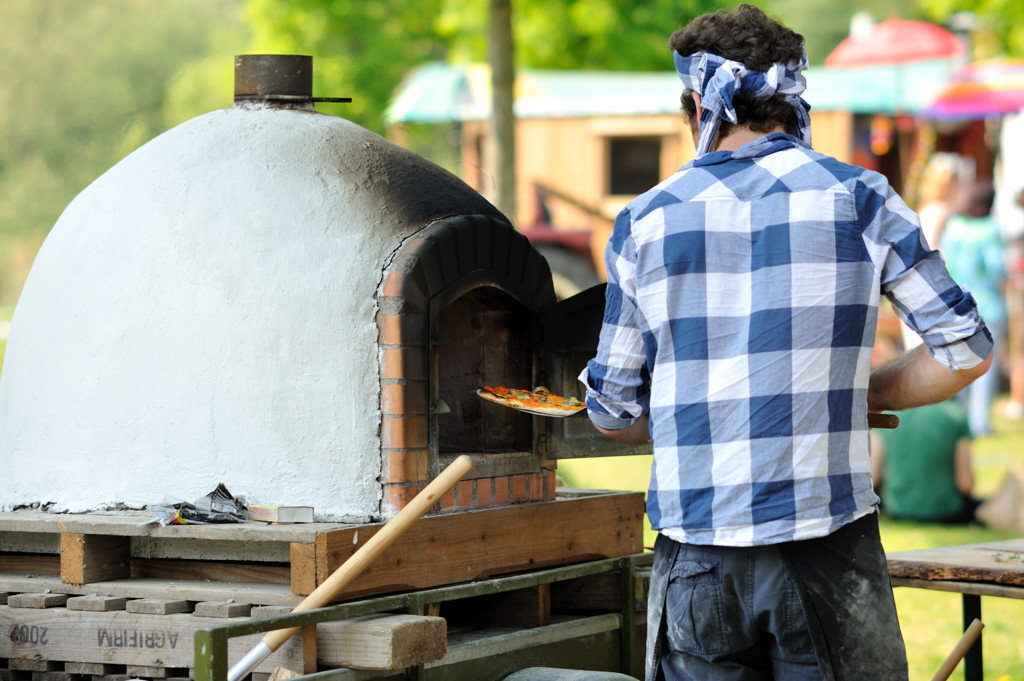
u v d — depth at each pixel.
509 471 4.66
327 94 6.93
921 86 18.52
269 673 3.71
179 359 4.33
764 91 3.23
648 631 3.29
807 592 3.02
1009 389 17.70
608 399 3.35
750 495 3.02
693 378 3.11
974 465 12.01
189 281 4.36
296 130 4.69
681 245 3.12
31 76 25.64
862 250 3.07
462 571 4.26
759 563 3.04
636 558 4.92
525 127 16.48
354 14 20.81
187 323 4.33
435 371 4.37
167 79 27.08
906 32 18.34
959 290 3.07
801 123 3.39
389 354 4.17
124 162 4.80
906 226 3.07
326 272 4.26
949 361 3.10
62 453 4.48
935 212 13.95
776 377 3.04
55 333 4.55
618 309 3.25
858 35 19.30
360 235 4.34
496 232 4.67
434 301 4.33
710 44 3.31
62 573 4.15
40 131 24.92
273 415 4.24
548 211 16.48
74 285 4.55
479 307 4.94
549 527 4.66
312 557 3.80
